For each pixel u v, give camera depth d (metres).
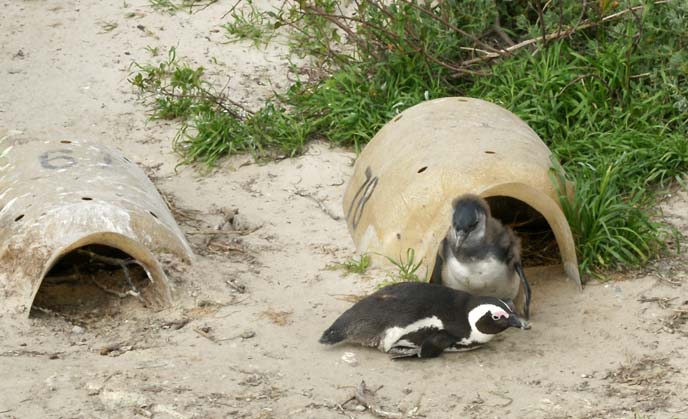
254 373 9.83
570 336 10.52
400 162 12.06
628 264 11.74
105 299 11.25
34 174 11.88
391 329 10.03
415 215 11.40
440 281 10.91
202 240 12.52
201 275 11.59
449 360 10.12
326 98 15.34
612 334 10.54
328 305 11.09
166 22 18.08
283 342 10.40
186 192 13.90
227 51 17.28
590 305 11.06
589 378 9.80
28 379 9.62
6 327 10.56
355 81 15.45
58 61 17.05
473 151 11.61
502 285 10.63
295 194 13.81
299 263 12.05
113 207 11.39
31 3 18.56
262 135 14.88
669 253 12.03
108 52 17.30
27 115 15.66
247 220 13.13
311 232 12.81
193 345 10.34
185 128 15.12
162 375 9.75
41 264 10.81
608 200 11.98
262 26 17.73
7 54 17.17
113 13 18.31
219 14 18.25
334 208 13.40
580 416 9.20
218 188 14.01
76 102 16.09
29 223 11.12
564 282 11.48
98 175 11.98
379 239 11.79
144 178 12.68
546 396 9.51
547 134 14.32
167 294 11.10
